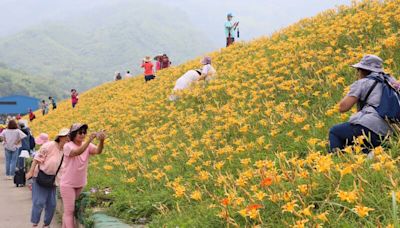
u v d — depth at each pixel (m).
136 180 8.20
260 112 8.93
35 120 35.97
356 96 5.35
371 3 14.73
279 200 4.39
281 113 8.02
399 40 9.40
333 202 3.93
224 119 9.13
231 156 6.76
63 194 7.40
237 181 4.73
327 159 4.28
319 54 11.03
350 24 11.79
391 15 11.20
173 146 9.50
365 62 5.54
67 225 7.35
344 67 9.16
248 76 12.77
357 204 3.72
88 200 7.74
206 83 14.25
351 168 4.15
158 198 6.81
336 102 7.85
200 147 8.56
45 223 8.48
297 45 13.46
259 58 14.48
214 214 4.89
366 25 11.58
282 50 13.43
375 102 5.23
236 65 15.04
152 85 21.11
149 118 13.96
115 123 15.77
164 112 13.67
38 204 8.27
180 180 7.04
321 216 3.62
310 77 9.73
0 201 11.73
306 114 7.51
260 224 4.20
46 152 8.24
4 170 18.83
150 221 6.38
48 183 8.23
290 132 6.78
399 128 5.11
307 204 4.34
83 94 35.25
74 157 7.34
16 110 98.81
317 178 4.64
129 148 11.27
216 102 10.59
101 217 6.78
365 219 3.60
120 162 10.00
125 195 7.52
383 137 5.19
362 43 10.63
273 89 10.00
